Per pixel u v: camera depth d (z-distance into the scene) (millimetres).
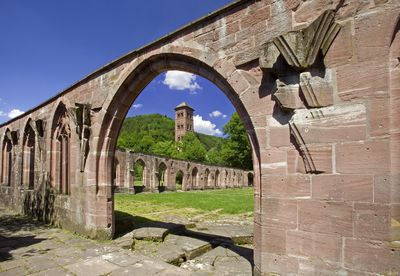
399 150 3244
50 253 5809
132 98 7020
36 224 8906
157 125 119250
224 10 4770
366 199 3365
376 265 3277
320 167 3666
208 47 4977
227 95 4957
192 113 89750
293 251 3838
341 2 3621
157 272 4789
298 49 3676
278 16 4176
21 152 11883
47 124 9672
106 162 7141
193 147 70375
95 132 7227
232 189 45625
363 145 3408
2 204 13508
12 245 6426
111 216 7059
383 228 3260
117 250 6012
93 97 7461
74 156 7875
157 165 34938
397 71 3301
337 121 3572
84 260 5371
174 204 17422
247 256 5910
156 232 7164
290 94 3861
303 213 3789
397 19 3291
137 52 6316
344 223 3492
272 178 4070
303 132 3775
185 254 5969
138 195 26328
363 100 3428
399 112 3262
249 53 4434
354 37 3512
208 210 14625
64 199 8250
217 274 4852
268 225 4066
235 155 48375
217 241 7008
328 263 3572
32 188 11602
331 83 3621
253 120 4324
